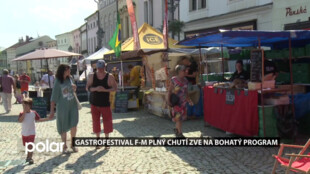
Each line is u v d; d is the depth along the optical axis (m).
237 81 7.01
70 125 6.23
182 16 21.52
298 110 6.70
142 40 12.02
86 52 52.84
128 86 12.85
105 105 6.44
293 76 7.34
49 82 13.69
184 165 5.25
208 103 8.02
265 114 6.15
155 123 9.15
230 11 17.08
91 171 5.12
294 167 3.83
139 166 5.29
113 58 13.62
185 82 6.90
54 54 13.13
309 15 12.83
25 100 5.63
